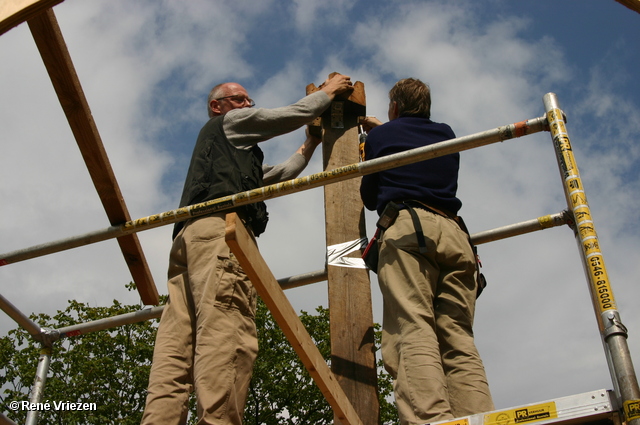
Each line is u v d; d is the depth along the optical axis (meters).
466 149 2.78
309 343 2.47
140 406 15.41
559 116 2.59
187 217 3.07
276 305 2.23
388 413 15.55
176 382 2.89
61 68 3.02
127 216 3.38
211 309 2.84
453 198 3.29
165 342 2.99
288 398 15.84
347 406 2.72
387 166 2.84
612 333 1.97
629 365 1.89
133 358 16.03
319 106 3.80
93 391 15.22
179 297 3.11
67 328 4.15
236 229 2.05
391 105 3.81
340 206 4.05
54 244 3.31
